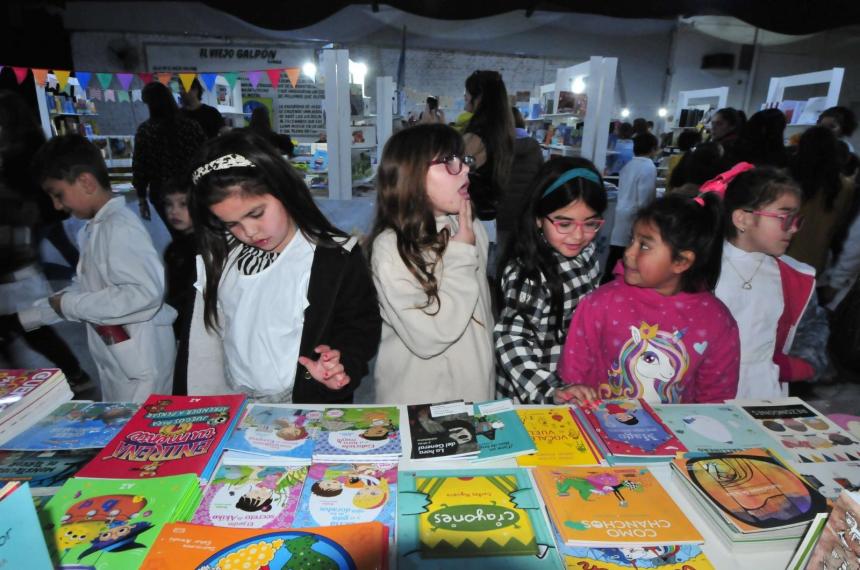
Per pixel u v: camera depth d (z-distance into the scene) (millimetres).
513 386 1278
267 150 1066
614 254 4020
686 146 4461
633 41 7562
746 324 1395
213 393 1274
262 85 6980
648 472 855
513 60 7500
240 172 1004
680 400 1256
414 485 812
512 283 1329
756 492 770
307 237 1178
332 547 675
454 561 671
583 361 1279
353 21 7090
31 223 2408
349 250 1211
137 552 664
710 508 750
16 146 2293
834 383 2295
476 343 1293
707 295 1243
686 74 7680
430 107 4191
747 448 905
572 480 829
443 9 3859
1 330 2264
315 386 1170
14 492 513
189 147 3061
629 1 3828
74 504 739
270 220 1071
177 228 2156
